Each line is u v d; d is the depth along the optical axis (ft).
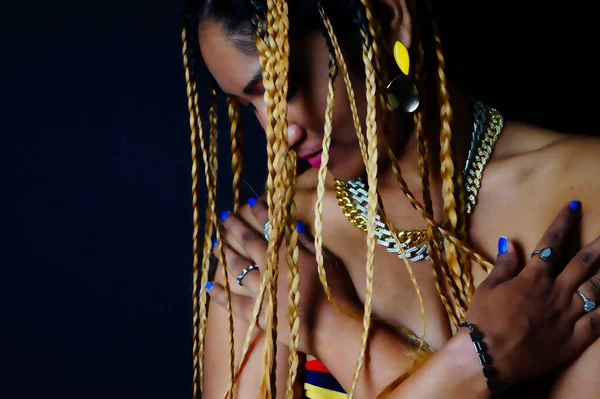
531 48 10.08
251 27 6.74
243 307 8.14
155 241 12.85
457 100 7.77
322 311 7.66
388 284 7.89
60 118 12.55
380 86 7.04
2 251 12.81
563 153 7.48
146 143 12.60
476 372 6.45
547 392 6.97
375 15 6.95
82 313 13.01
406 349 7.38
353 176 7.57
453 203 7.39
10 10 12.26
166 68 12.40
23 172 12.65
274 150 6.81
